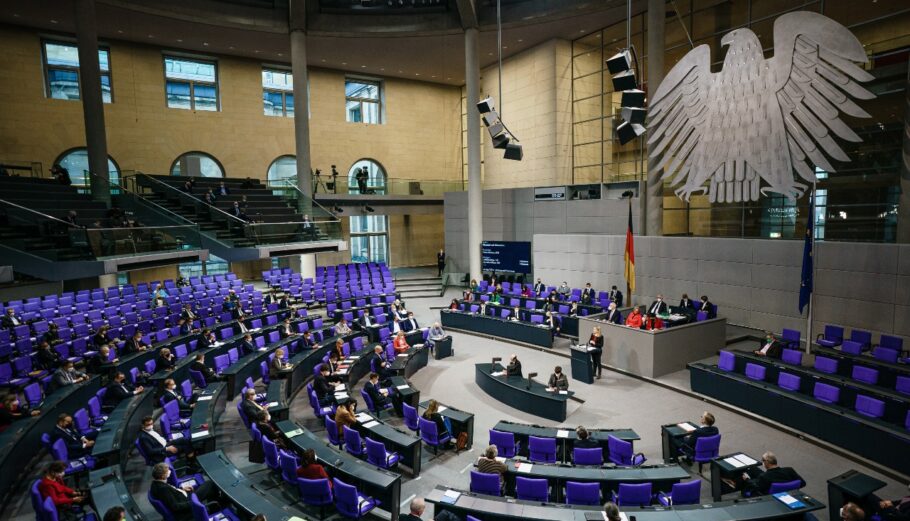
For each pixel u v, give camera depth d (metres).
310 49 26.58
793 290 16.02
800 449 9.87
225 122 27.50
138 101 25.27
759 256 16.78
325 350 15.15
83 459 8.30
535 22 23.02
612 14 22.31
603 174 24.92
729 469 7.75
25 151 22.70
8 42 22.16
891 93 15.07
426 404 12.53
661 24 19.20
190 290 21.28
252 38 24.88
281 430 9.27
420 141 33.19
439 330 17.27
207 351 13.88
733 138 17.33
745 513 6.30
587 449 8.34
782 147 16.08
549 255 23.42
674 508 6.43
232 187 24.67
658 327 14.38
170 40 24.89
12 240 14.57
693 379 12.80
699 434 8.89
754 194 16.92
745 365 12.52
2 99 22.14
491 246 25.56
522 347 18.05
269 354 14.50
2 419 8.81
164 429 9.12
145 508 7.84
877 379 11.02
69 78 23.72
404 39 25.28
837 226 16.25
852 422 9.43
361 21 24.27
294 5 23.02
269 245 20.61
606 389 13.49
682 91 18.75
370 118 31.95
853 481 7.04
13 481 8.17
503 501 6.76
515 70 27.80
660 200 19.97
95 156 19.94
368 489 7.87
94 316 16.50
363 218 32.72
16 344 13.20
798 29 15.40
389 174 32.25
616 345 14.88
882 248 13.98
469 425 10.36
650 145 19.95
